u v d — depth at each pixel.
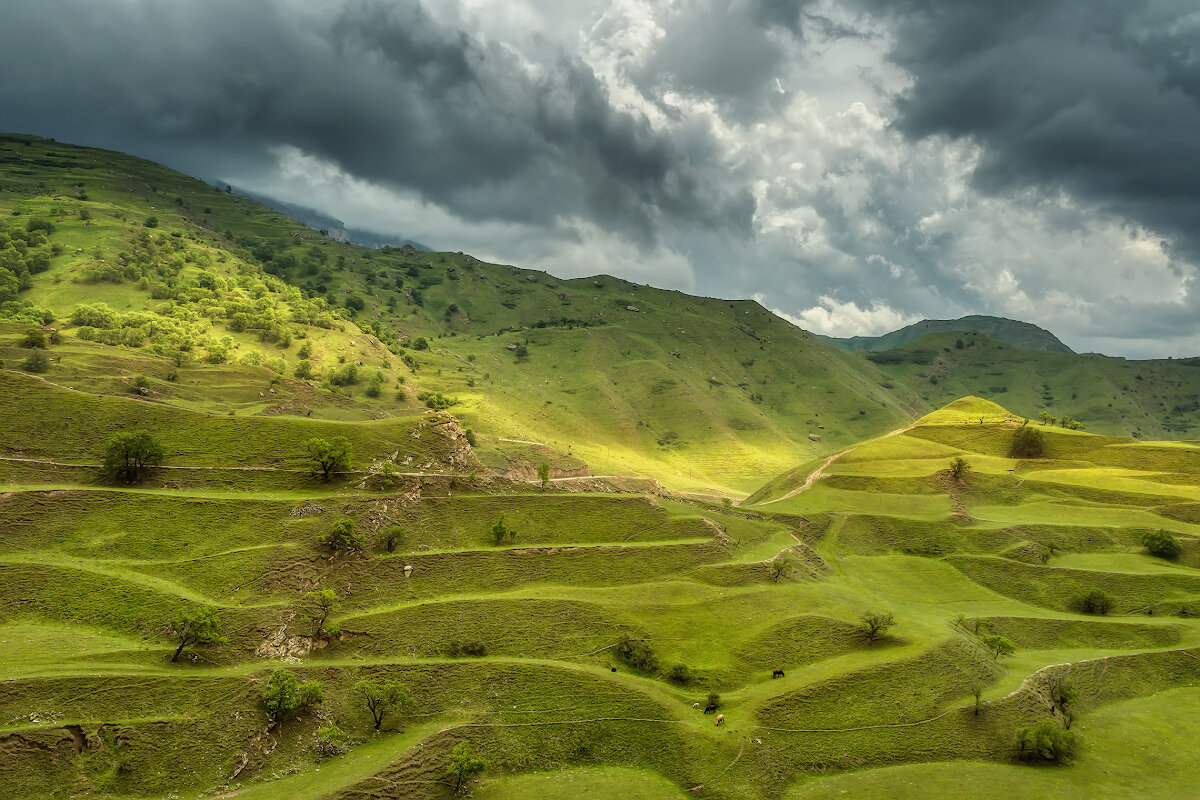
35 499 103.38
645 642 104.19
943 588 145.25
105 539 101.56
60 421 122.94
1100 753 92.06
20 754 66.56
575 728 87.25
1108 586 141.88
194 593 95.88
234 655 87.62
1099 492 183.00
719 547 137.38
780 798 79.62
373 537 116.38
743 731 87.50
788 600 122.06
